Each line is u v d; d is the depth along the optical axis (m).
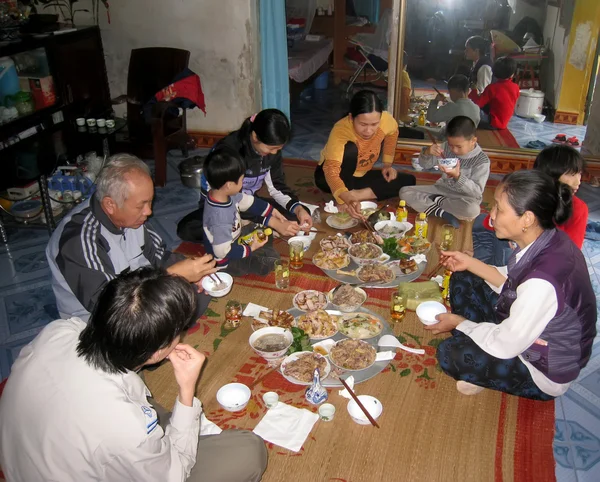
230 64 5.47
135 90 5.21
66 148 4.69
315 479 2.00
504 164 5.33
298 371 2.38
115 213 2.32
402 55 5.18
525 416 2.31
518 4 4.86
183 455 1.70
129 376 1.51
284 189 3.80
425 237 3.46
